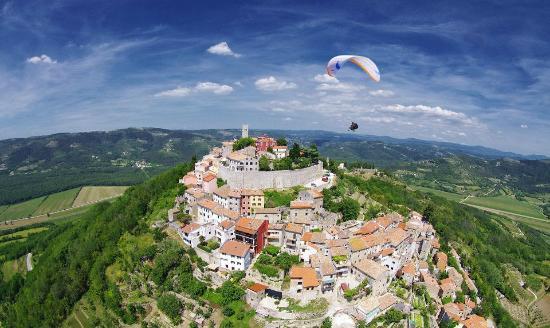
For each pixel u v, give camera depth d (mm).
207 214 196250
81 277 190500
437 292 172000
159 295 165625
